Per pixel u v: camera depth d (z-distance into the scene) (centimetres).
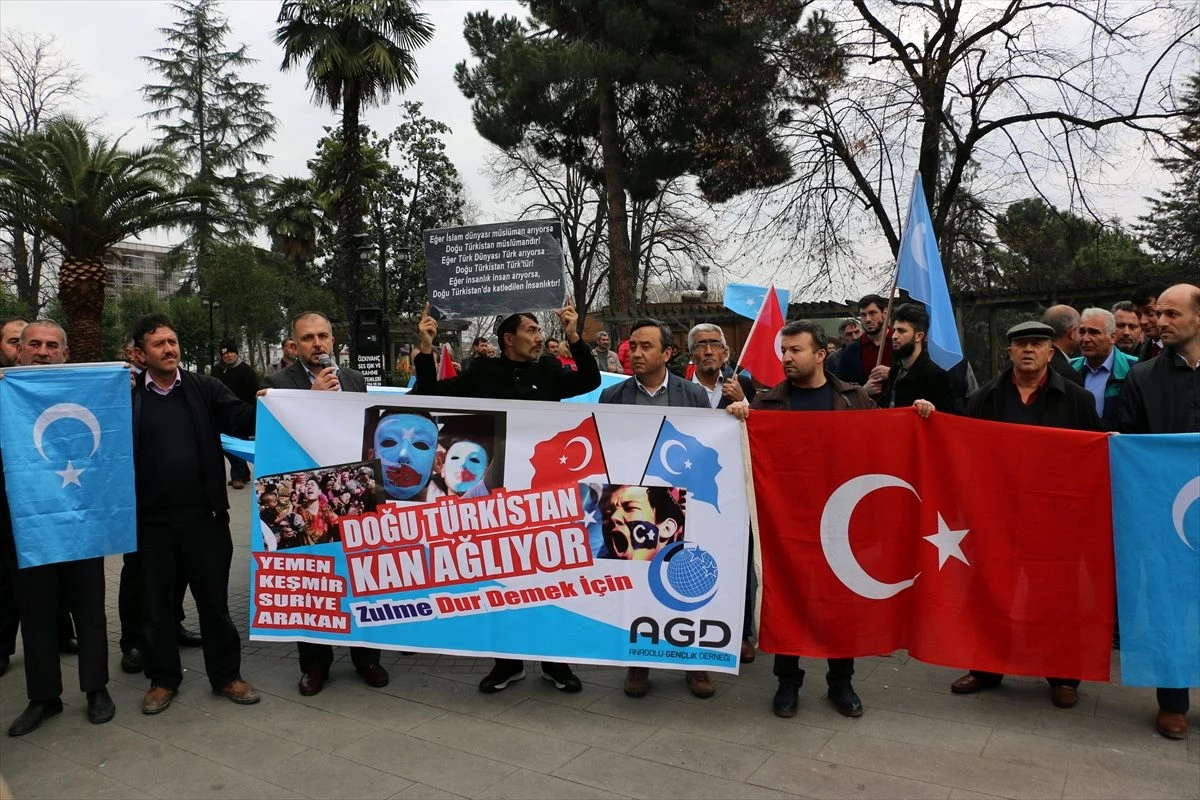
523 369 460
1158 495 375
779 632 397
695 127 2097
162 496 403
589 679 449
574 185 3509
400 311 3997
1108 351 520
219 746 367
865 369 616
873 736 369
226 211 1888
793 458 403
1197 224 2622
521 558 415
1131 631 374
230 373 1068
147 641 408
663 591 407
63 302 1681
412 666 472
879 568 399
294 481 422
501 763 346
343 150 1852
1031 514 391
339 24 1758
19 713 414
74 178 1628
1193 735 368
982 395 443
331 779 334
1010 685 434
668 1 1905
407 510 419
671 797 316
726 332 2112
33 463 371
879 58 1802
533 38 2211
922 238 504
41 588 390
